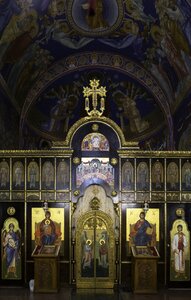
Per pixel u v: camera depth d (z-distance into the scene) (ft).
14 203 54.54
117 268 54.24
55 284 51.55
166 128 79.66
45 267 51.57
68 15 64.54
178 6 53.98
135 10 62.23
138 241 54.08
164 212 54.24
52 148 54.60
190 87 62.90
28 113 79.66
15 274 54.08
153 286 51.39
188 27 55.36
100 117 54.75
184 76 65.16
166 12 57.67
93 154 54.85
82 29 68.44
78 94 81.15
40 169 54.60
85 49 76.23
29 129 79.46
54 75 79.97
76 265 54.03
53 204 54.60
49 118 80.74
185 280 53.83
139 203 54.44
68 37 70.74
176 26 58.29
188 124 65.82
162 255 54.03
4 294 51.01
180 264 53.88
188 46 58.44
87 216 54.24
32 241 54.39
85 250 54.19
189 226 54.19
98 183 54.65
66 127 80.79
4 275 54.13
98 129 54.90
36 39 66.08
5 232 54.39
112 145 54.80
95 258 54.03
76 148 54.85
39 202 54.60
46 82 80.07
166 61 69.31
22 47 64.23
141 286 51.44
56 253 52.03
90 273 53.98
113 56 78.79
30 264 54.29
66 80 80.74
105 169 54.95
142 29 66.44
